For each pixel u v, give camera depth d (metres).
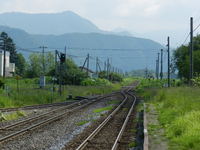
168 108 39.69
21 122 33.56
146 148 17.97
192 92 42.62
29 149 20.42
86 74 152.00
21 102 57.62
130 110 48.16
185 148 18.34
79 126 32.47
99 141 23.69
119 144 22.83
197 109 29.56
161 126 28.50
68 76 138.62
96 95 96.31
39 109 51.16
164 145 19.91
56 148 20.89
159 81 138.62
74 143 22.78
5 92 62.00
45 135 26.22
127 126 32.53
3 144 21.84
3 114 38.44
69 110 49.34
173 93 49.16
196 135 20.02
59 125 32.81
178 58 125.44
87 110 51.25
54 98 72.56
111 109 53.28
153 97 65.19
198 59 100.75
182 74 112.25
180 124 24.25
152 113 40.66
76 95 86.69
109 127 31.91
